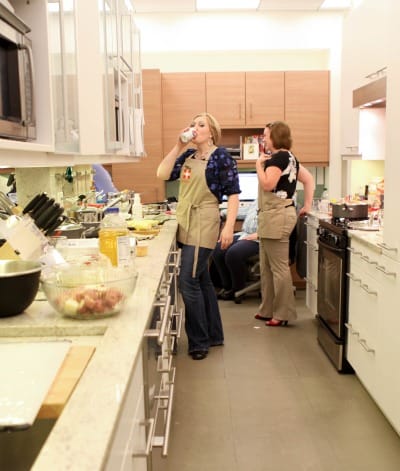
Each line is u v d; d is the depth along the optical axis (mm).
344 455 2229
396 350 2227
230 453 2252
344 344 3043
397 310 2213
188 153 3303
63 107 1708
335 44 5223
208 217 3127
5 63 1317
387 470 2119
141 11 5203
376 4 3457
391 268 2273
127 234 2088
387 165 2328
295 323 4023
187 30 5328
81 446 748
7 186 2980
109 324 1317
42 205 1909
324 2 4980
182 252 3211
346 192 5043
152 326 1544
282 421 2520
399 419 2197
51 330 1306
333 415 2574
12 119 1333
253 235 4562
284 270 3871
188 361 3275
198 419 2543
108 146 2426
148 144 5277
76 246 2123
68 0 1820
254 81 5273
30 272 1369
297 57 5586
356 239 2803
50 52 1561
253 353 3406
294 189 3779
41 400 902
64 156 1883
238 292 4594
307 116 5305
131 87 3295
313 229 4012
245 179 5441
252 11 5270
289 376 3041
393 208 2250
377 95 3125
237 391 2850
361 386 2900
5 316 1366
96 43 2170
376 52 3461
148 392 1425
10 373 1016
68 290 1367
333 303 3180
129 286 1456
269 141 3758
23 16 1527
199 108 5297
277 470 2127
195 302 3229
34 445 1080
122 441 975
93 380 982
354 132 4121
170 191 5656
